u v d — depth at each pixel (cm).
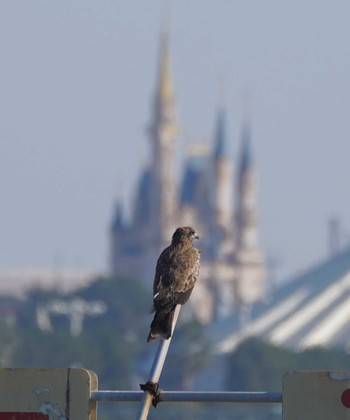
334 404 1927
